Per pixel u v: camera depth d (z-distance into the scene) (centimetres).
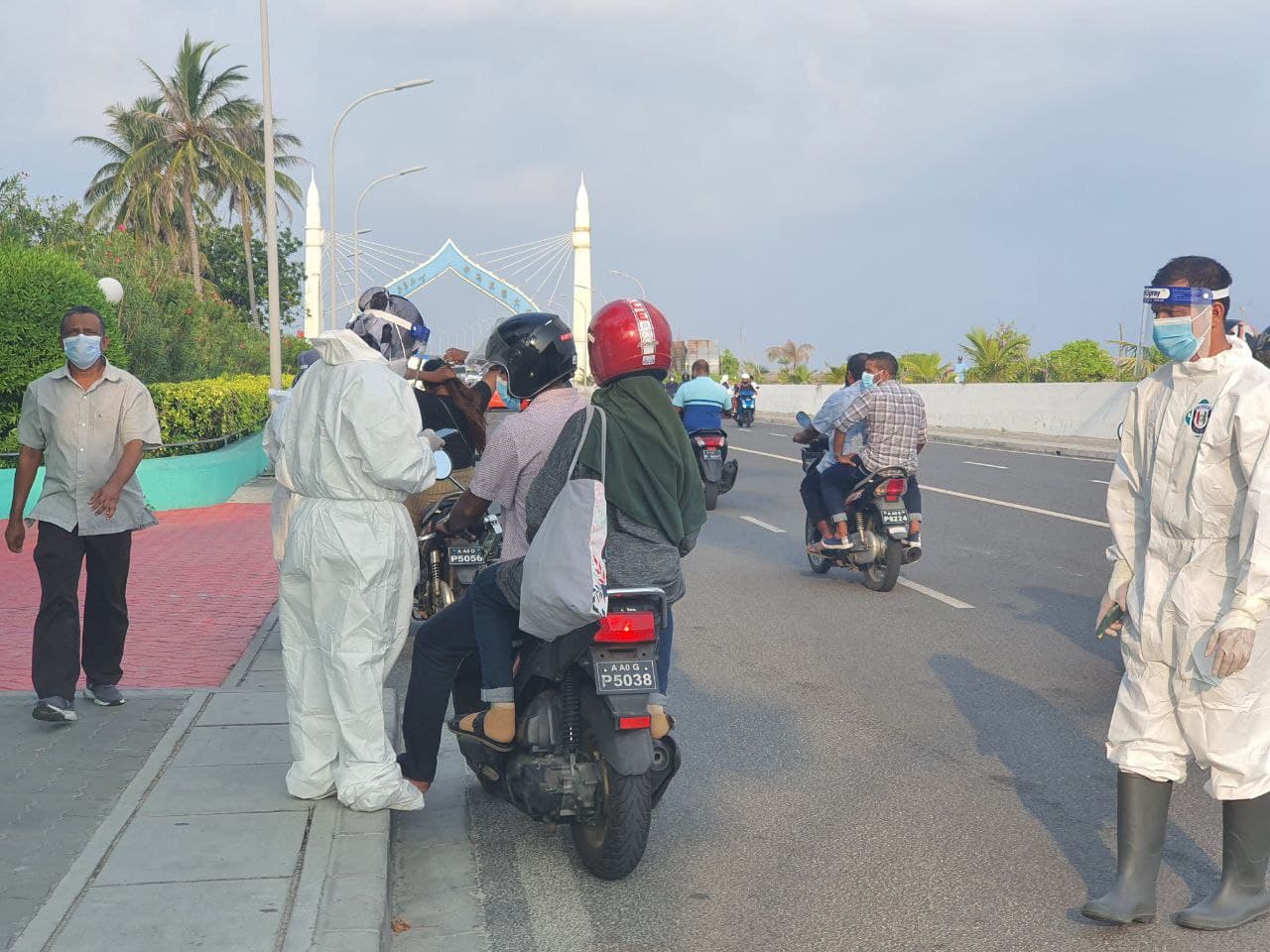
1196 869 459
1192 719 399
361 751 468
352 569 461
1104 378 3856
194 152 5553
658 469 429
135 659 741
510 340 471
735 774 570
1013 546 1262
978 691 710
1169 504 401
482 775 495
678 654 805
